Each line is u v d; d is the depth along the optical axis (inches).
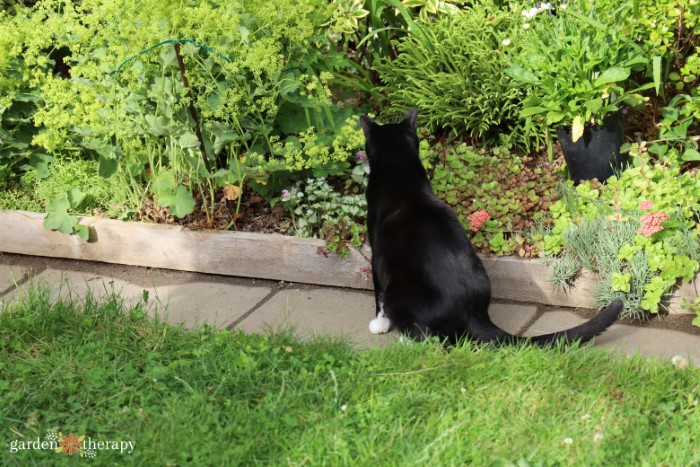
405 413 159.9
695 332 173.0
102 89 190.5
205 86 186.9
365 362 165.8
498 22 199.8
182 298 185.0
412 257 170.6
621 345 171.6
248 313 181.3
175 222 191.3
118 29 189.8
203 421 160.7
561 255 179.0
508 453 155.8
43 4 197.8
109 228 191.0
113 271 191.5
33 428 161.0
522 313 178.9
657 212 176.2
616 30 183.9
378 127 180.7
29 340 172.7
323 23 199.9
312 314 180.4
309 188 187.6
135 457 157.2
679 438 156.3
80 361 168.6
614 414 159.0
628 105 190.9
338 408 161.3
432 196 176.7
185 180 194.2
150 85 189.8
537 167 194.5
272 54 185.0
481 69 196.5
